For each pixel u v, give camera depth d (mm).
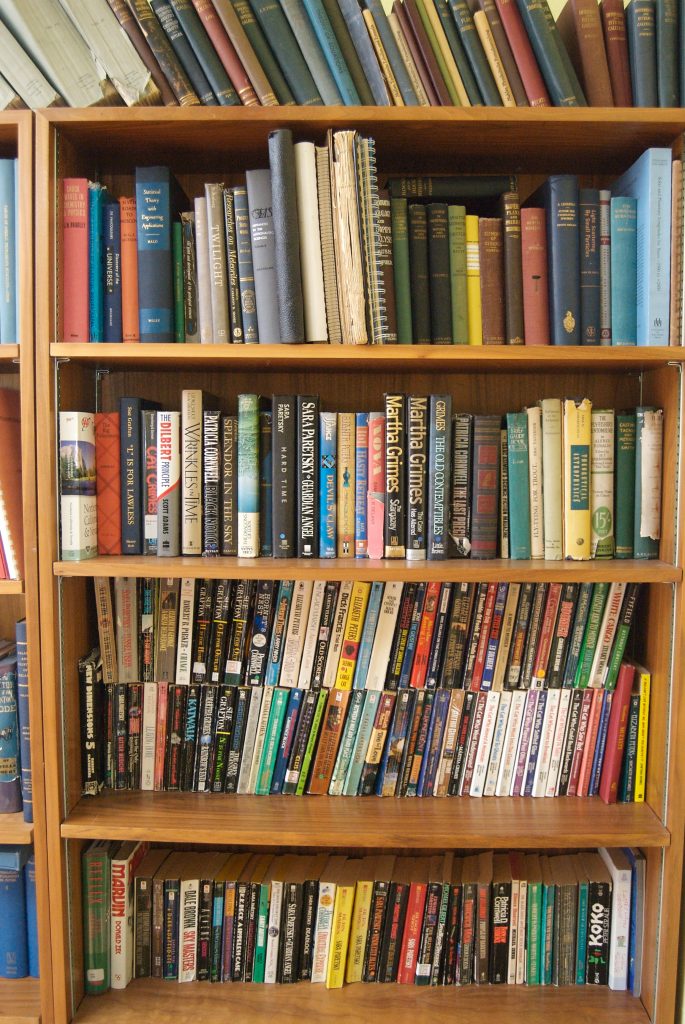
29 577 1109
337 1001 1202
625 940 1224
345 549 1199
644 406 1229
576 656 1229
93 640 1293
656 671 1192
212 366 1251
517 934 1238
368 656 1231
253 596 1234
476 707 1238
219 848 1385
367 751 1244
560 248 1118
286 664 1237
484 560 1190
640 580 1088
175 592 1236
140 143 1155
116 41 1082
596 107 1063
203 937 1249
